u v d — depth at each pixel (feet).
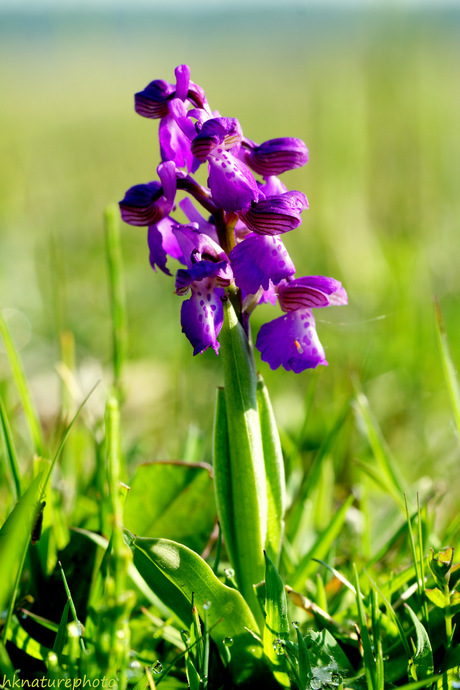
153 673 1.06
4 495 1.29
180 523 1.16
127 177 3.11
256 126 3.62
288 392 1.66
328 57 2.57
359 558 1.20
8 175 3.27
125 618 0.96
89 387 1.55
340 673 1.05
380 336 1.80
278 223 1.06
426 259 2.01
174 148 1.11
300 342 1.10
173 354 1.85
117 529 0.95
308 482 1.23
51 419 1.52
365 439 1.43
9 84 4.90
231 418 1.07
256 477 1.07
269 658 1.05
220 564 1.19
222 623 1.05
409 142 2.32
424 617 1.07
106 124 3.96
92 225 2.80
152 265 1.11
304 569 1.13
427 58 2.34
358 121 2.34
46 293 2.19
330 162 2.35
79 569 1.12
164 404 1.63
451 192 2.61
